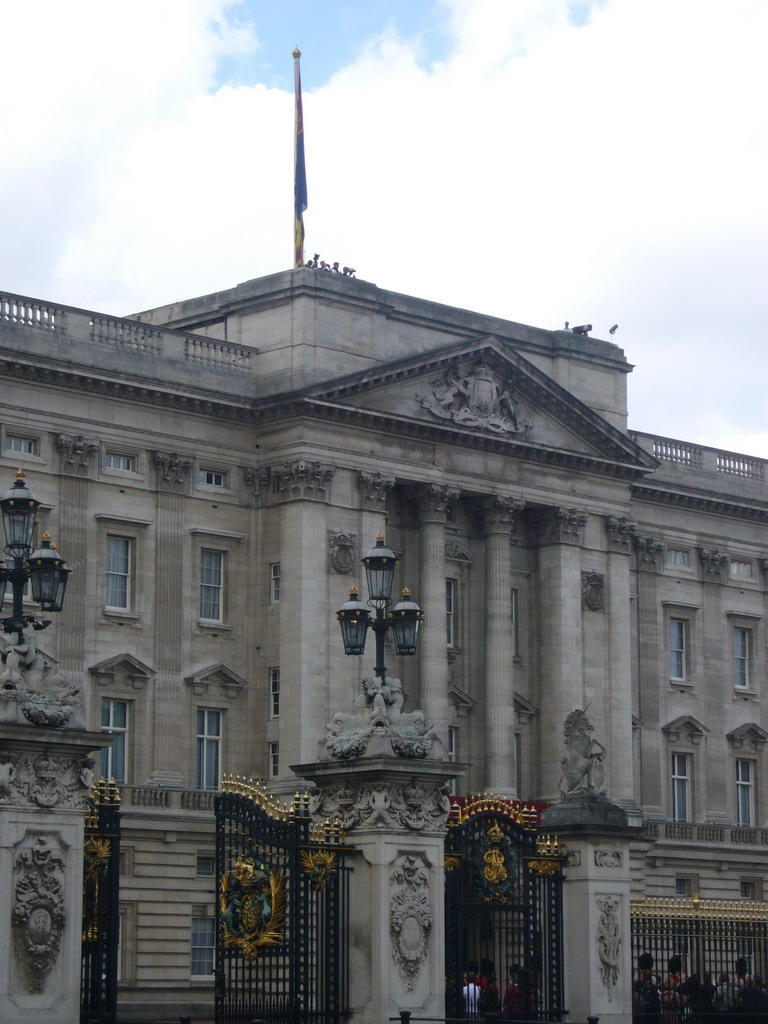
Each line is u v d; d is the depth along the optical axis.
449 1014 47.28
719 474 122.56
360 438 99.81
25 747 40.66
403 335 103.50
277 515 98.50
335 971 45.16
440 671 101.25
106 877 43.38
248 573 98.56
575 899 49.94
